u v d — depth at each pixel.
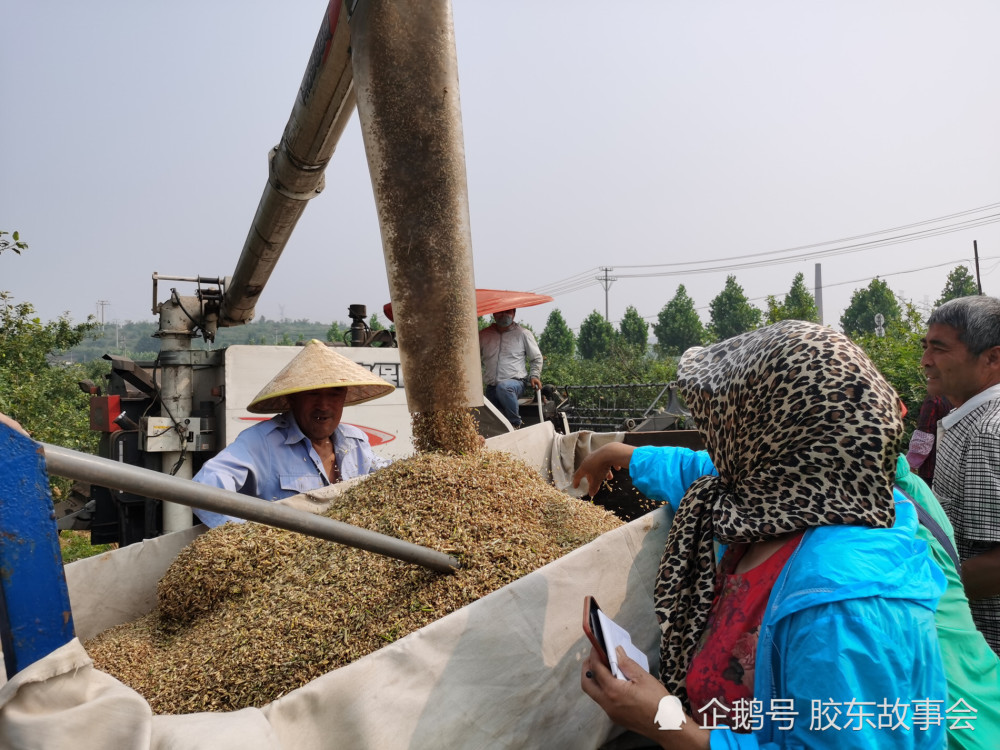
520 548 2.04
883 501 1.29
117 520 6.12
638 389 14.30
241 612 2.06
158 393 5.89
